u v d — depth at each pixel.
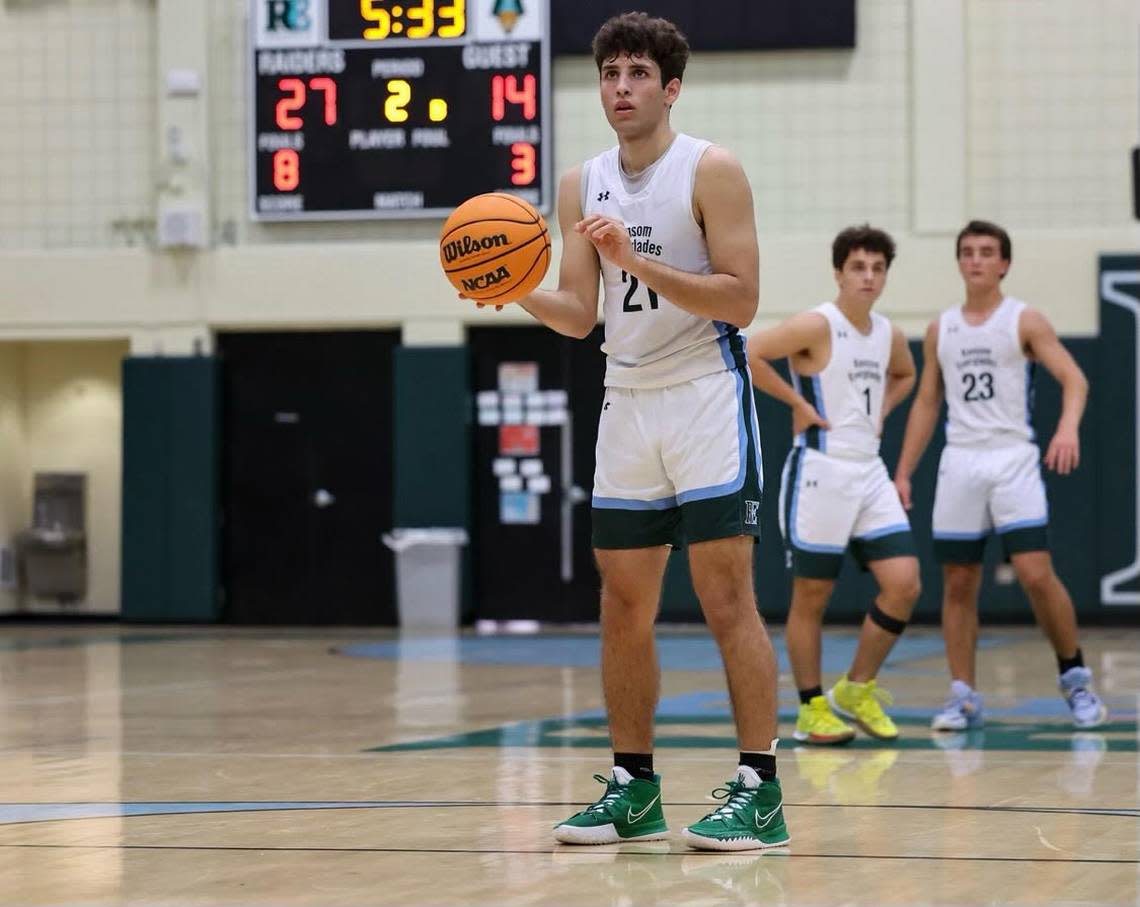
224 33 24.02
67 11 24.42
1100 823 6.54
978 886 5.20
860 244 10.18
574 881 5.33
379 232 23.80
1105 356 22.30
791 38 22.77
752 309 6.02
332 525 24.25
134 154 24.36
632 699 6.23
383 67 23.23
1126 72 22.58
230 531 24.44
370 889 5.20
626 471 6.24
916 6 22.67
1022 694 13.30
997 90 22.81
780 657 18.00
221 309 23.92
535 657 17.97
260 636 21.95
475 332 23.95
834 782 7.95
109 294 24.16
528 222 5.96
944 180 22.66
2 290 24.30
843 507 10.03
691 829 5.94
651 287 5.82
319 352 24.30
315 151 23.45
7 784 7.95
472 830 6.41
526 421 23.88
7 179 24.53
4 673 15.73
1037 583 10.85
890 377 11.12
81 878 5.42
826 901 4.96
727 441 6.11
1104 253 22.38
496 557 23.92
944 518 11.01
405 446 23.67
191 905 4.96
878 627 10.02
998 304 11.10
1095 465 22.34
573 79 23.19
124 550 24.22
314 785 7.78
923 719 11.49
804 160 23.05
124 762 8.84
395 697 13.14
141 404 24.09
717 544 6.11
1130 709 12.06
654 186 6.18
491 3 22.95
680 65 6.20
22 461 26.06
